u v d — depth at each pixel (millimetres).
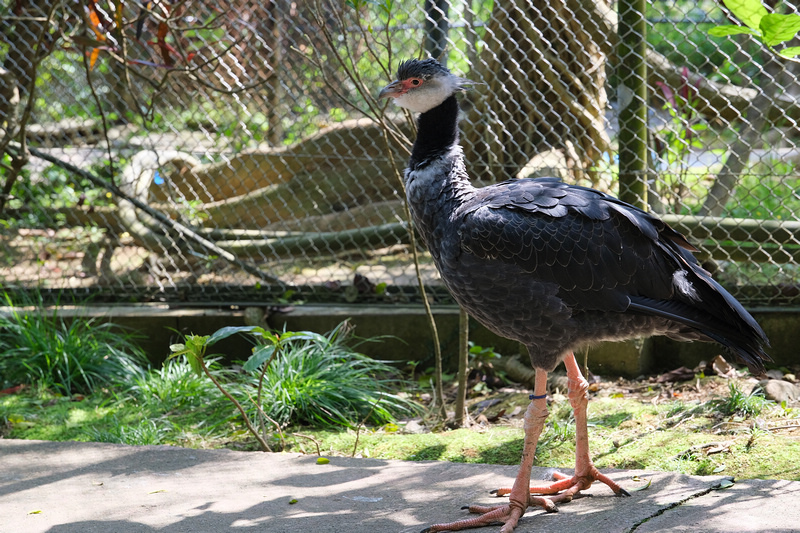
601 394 4602
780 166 6828
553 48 5566
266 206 7016
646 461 3609
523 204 3064
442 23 5293
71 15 5098
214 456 3793
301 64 6586
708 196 5309
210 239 6418
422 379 5172
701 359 4910
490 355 5105
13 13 5898
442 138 3371
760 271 5055
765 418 3902
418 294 5480
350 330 5359
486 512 2955
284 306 5551
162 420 4523
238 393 4621
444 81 3340
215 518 3031
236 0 5930
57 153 7539
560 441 3920
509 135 5414
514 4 5137
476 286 3127
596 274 3002
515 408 4543
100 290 5941
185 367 5016
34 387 5082
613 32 5426
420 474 3490
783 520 2738
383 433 4328
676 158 5410
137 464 3703
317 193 6910
